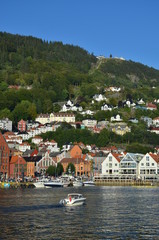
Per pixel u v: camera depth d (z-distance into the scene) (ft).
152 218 266.36
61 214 284.00
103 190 524.11
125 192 485.56
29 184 581.94
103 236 213.05
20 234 216.54
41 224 243.81
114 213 289.94
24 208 312.91
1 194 436.76
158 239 206.90
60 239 206.80
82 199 343.26
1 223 246.27
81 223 247.50
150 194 453.17
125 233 219.61
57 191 492.13
